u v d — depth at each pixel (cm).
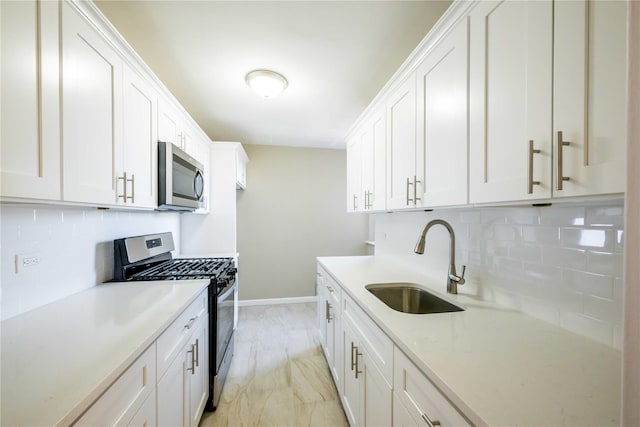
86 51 106
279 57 172
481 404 56
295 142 374
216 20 139
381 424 105
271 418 168
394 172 162
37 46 84
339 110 258
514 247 113
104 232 164
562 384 63
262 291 385
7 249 104
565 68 63
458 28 103
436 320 102
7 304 105
